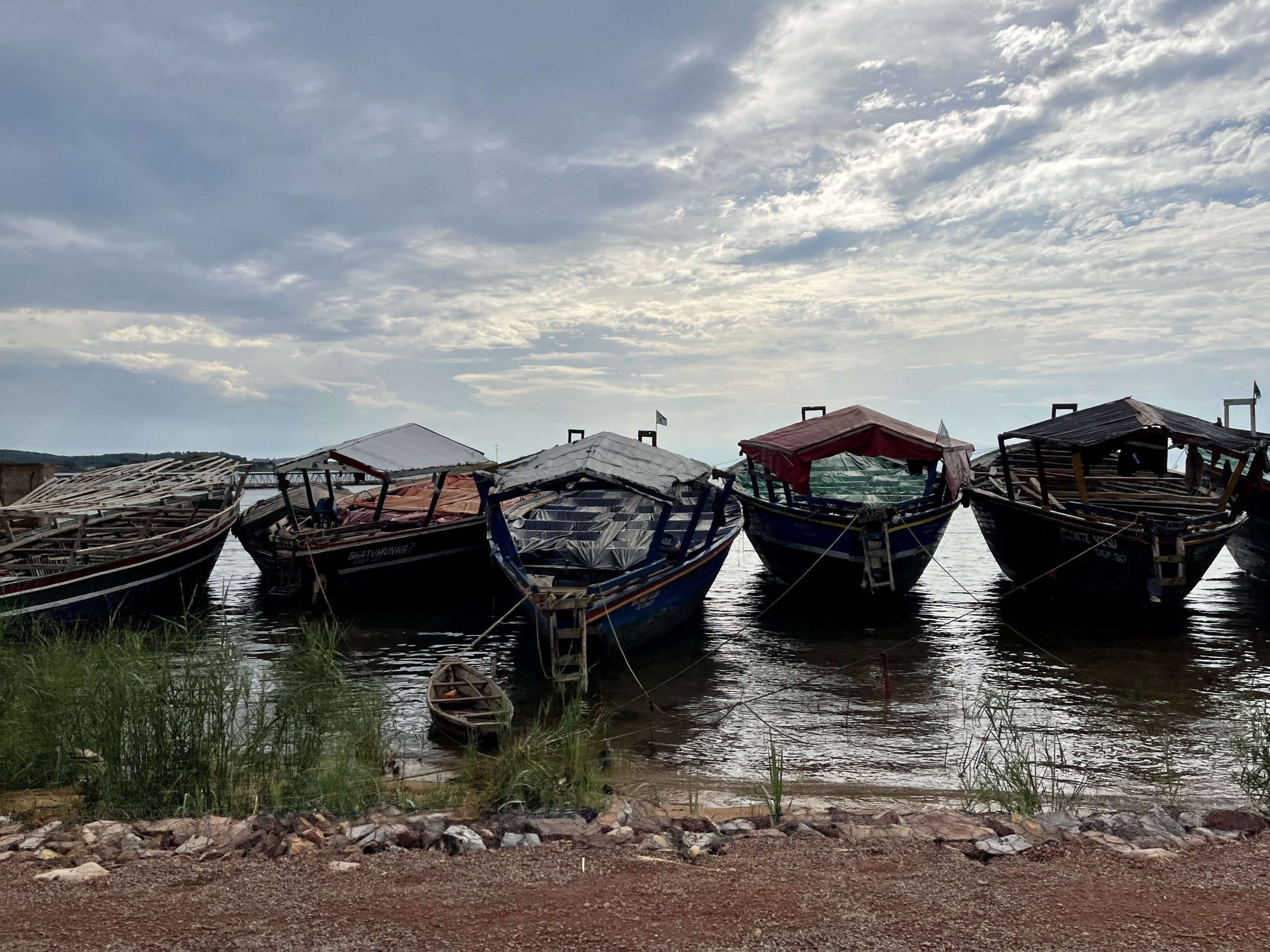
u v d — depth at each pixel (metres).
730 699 14.69
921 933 5.71
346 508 28.08
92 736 9.40
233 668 11.26
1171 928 5.75
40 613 17.92
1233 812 8.08
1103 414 20.94
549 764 9.75
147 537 23.19
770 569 25.17
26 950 5.54
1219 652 17.55
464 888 6.48
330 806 8.55
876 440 20.59
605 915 6.00
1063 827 7.85
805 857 7.14
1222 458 26.44
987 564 30.77
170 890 6.47
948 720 13.39
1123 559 19.00
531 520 21.80
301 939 5.68
